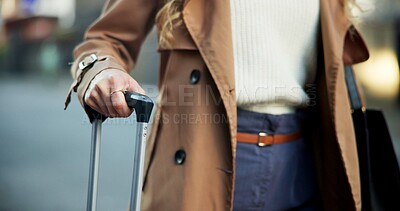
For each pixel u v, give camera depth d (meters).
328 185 1.48
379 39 8.16
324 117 1.45
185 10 1.31
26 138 6.68
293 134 1.45
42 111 9.78
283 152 1.42
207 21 1.32
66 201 3.90
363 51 1.49
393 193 1.60
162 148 1.35
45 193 4.10
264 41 1.36
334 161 1.46
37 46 22.80
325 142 1.47
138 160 1.16
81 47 1.40
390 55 8.08
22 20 23.55
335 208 1.48
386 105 8.41
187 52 1.34
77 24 21.75
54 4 22.81
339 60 1.39
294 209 1.49
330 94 1.39
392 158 1.61
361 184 1.55
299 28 1.41
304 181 1.49
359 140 1.56
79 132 7.27
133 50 1.45
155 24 1.43
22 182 4.42
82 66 1.26
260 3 1.34
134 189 1.16
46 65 20.67
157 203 1.32
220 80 1.27
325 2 1.41
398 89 8.29
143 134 1.15
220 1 1.31
